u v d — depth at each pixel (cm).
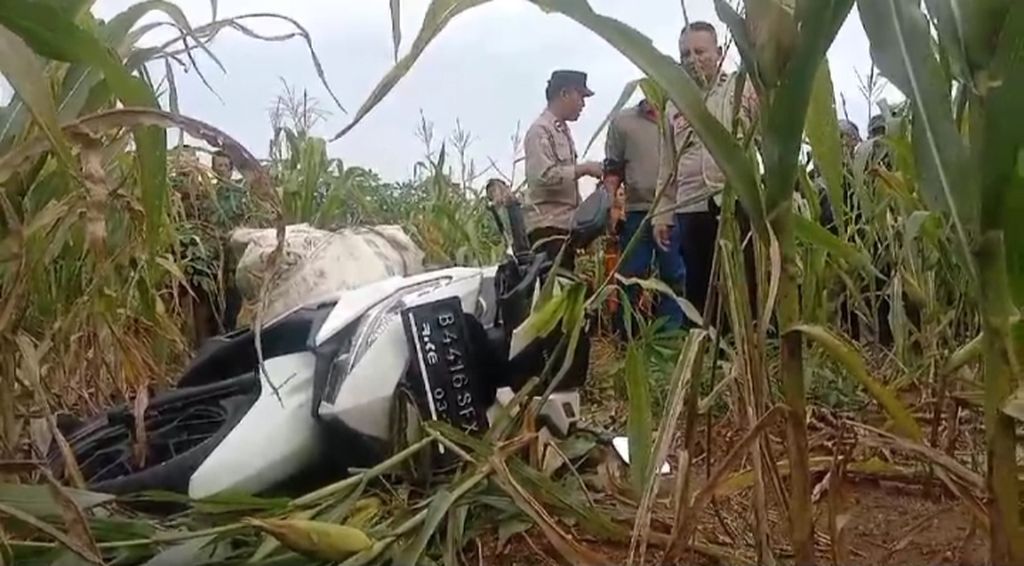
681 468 124
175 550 129
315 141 384
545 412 190
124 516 151
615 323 445
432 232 424
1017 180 97
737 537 165
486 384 182
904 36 104
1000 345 99
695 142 164
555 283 192
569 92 425
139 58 138
